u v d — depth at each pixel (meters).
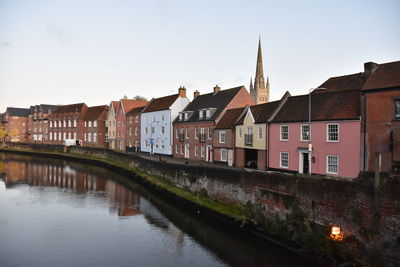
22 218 21.16
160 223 20.12
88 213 22.38
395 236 11.44
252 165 30.05
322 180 14.17
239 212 18.86
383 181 11.88
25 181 34.78
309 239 13.98
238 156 31.52
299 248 14.66
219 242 16.86
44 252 15.57
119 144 58.75
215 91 41.25
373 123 18.42
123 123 57.12
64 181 34.81
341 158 20.97
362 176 13.10
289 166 25.17
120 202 25.56
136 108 55.12
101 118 63.09
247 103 37.56
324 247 13.46
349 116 20.31
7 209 23.34
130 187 31.73
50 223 20.12
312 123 23.06
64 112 72.19
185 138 41.31
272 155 26.86
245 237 17.20
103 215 21.86
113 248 16.12
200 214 21.27
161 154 46.22
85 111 68.69
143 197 27.36
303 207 15.05
